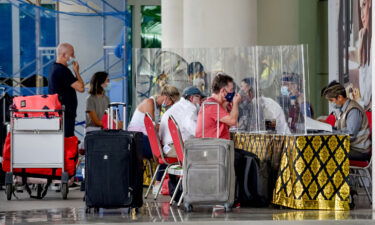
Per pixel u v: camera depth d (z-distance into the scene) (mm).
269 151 20703
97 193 19109
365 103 27812
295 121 20094
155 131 21875
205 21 33812
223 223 17141
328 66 35844
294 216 18031
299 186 19516
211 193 19109
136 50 27359
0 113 26625
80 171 31906
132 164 19141
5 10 44062
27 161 23359
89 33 45125
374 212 18969
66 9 44781
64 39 44875
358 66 29062
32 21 44125
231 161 19297
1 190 26656
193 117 22938
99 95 29391
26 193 25734
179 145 20422
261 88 21656
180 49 26844
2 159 25094
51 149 23438
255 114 21891
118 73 45219
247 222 17156
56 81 25953
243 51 25375
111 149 19062
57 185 26219
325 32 38156
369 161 21938
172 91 25641
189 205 19344
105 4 42438
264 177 20438
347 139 19625
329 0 34438
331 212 18922
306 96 21453
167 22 42688
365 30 27984
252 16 33906
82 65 45125
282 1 38969
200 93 23281
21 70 39719
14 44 44125
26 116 23297
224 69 25766
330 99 22281
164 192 24969
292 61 20594
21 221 17906
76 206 21516
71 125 26172
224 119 20781
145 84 27359
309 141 19516
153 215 18766
